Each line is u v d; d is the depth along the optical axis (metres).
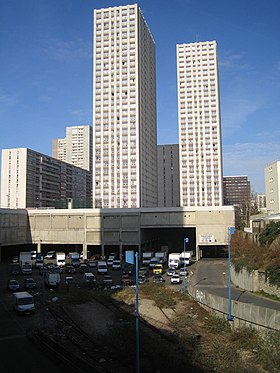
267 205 115.56
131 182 148.38
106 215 102.88
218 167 193.12
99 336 33.09
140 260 97.69
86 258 101.50
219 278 64.75
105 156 151.38
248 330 32.56
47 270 78.00
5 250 108.31
